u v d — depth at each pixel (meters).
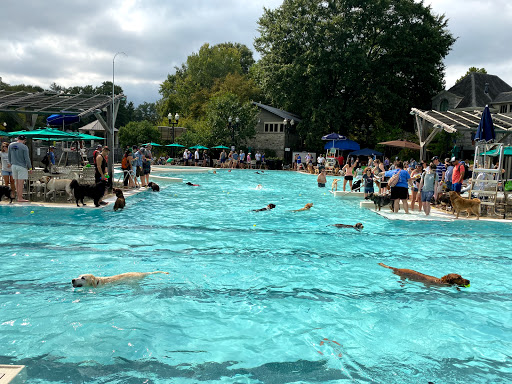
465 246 8.13
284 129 43.19
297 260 6.80
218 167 37.47
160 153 42.91
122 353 3.63
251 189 18.89
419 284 5.75
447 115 18.33
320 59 39.66
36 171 12.63
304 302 4.98
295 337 4.05
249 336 4.05
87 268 6.01
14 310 4.49
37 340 3.82
